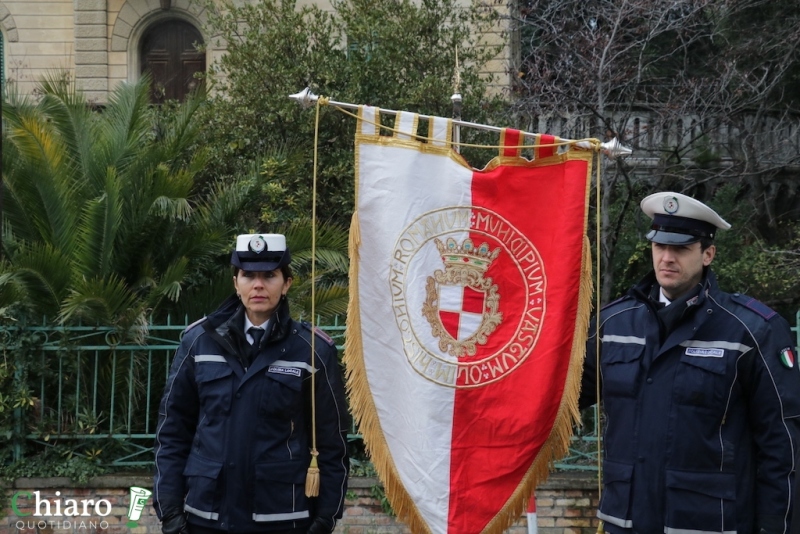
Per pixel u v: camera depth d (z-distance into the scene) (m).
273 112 10.02
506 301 4.30
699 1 10.62
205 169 10.07
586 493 6.99
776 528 3.73
